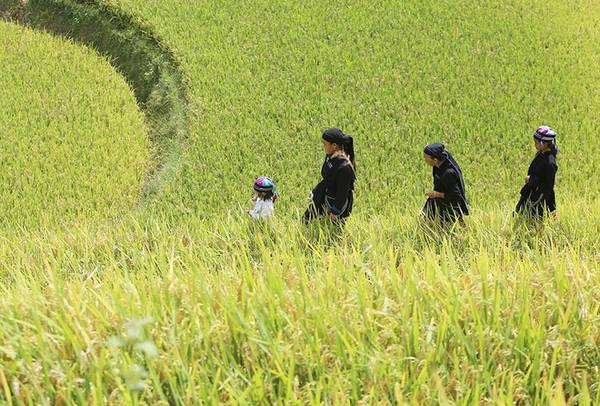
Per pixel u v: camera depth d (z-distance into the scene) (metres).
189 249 28.75
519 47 90.19
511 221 34.31
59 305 16.55
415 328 14.94
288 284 19.36
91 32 95.25
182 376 13.62
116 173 66.06
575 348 15.50
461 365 14.52
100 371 13.41
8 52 89.81
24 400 13.29
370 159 64.94
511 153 67.62
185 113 77.12
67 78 84.88
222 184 62.59
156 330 15.29
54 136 72.31
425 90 79.81
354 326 15.66
